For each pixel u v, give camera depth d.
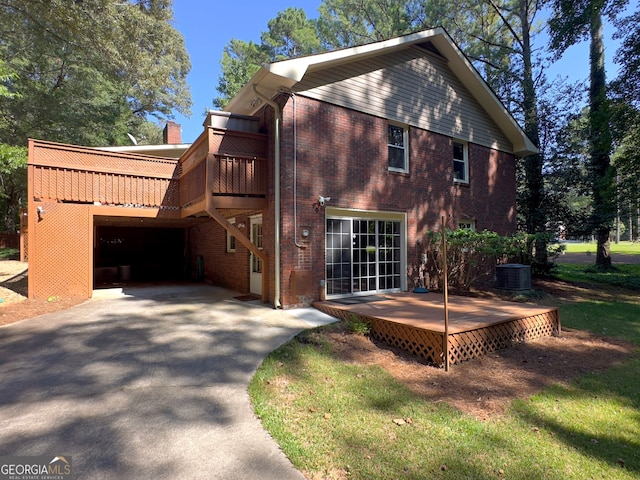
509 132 12.39
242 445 2.74
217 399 3.49
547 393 3.98
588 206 14.65
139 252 15.50
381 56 8.97
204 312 6.98
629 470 2.65
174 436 2.83
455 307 6.75
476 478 2.48
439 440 2.94
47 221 8.20
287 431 2.96
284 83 7.07
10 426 2.92
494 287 10.83
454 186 10.66
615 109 12.03
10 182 22.33
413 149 9.60
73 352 4.70
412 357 4.98
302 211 7.43
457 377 4.36
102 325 6.00
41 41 14.94
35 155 8.16
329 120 7.91
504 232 12.26
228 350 4.86
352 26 24.17
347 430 3.03
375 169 8.72
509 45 17.64
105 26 12.17
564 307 8.75
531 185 14.35
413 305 7.00
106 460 2.50
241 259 9.73
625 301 9.72
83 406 3.28
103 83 18.62
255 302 8.02
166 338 5.32
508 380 4.34
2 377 3.89
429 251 9.88
